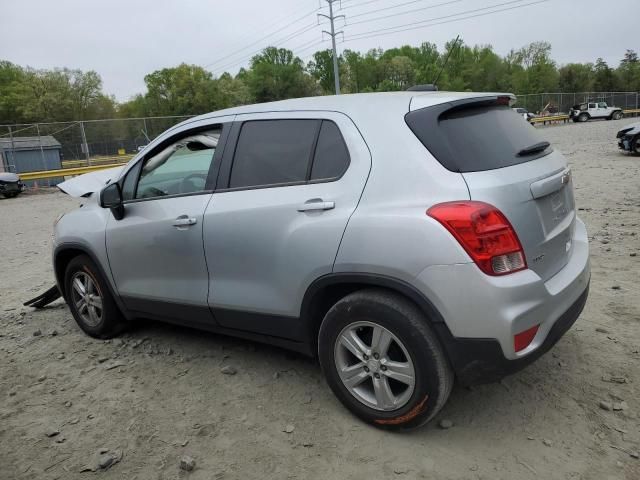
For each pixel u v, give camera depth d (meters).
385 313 2.65
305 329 3.07
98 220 4.18
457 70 72.81
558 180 2.87
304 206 2.91
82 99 79.12
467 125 2.80
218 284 3.40
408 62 86.81
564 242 2.96
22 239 9.95
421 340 2.57
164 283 3.74
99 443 2.97
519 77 82.31
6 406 3.44
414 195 2.59
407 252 2.53
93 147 26.31
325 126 3.02
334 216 2.79
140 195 3.92
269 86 79.44
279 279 3.07
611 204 8.54
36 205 16.34
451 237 2.43
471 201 2.46
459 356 2.53
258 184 3.21
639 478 2.44
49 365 4.02
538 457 2.61
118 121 26.75
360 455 2.71
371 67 88.31
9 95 73.31
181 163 3.68
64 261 4.67
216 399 3.34
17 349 4.37
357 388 2.94
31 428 3.17
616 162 14.38
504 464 2.58
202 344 4.18
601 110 44.44
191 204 3.50
